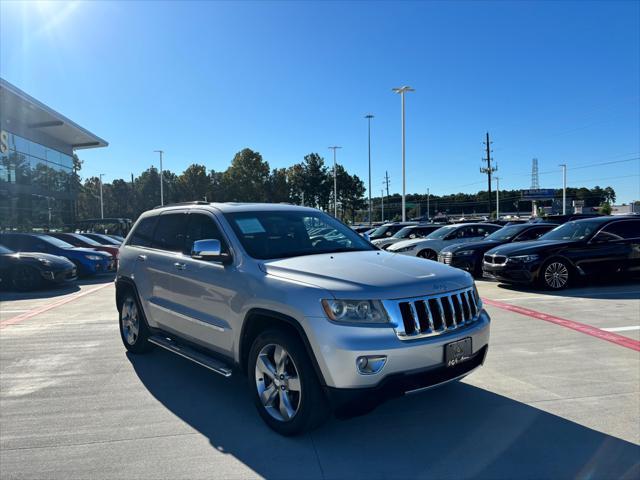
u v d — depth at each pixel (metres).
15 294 11.66
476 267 12.98
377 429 3.69
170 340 5.07
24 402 4.33
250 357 3.79
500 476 3.02
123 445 3.47
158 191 68.75
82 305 9.79
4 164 24.75
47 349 6.17
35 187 28.19
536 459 3.22
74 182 34.03
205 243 4.01
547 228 13.41
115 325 7.70
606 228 10.55
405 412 4.00
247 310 3.77
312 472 3.09
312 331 3.23
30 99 22.97
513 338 6.32
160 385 4.75
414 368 3.25
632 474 3.03
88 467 3.17
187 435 3.63
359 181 84.50
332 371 3.16
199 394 4.50
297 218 4.84
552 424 3.74
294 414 3.46
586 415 3.90
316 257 4.04
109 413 4.06
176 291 4.75
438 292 3.49
